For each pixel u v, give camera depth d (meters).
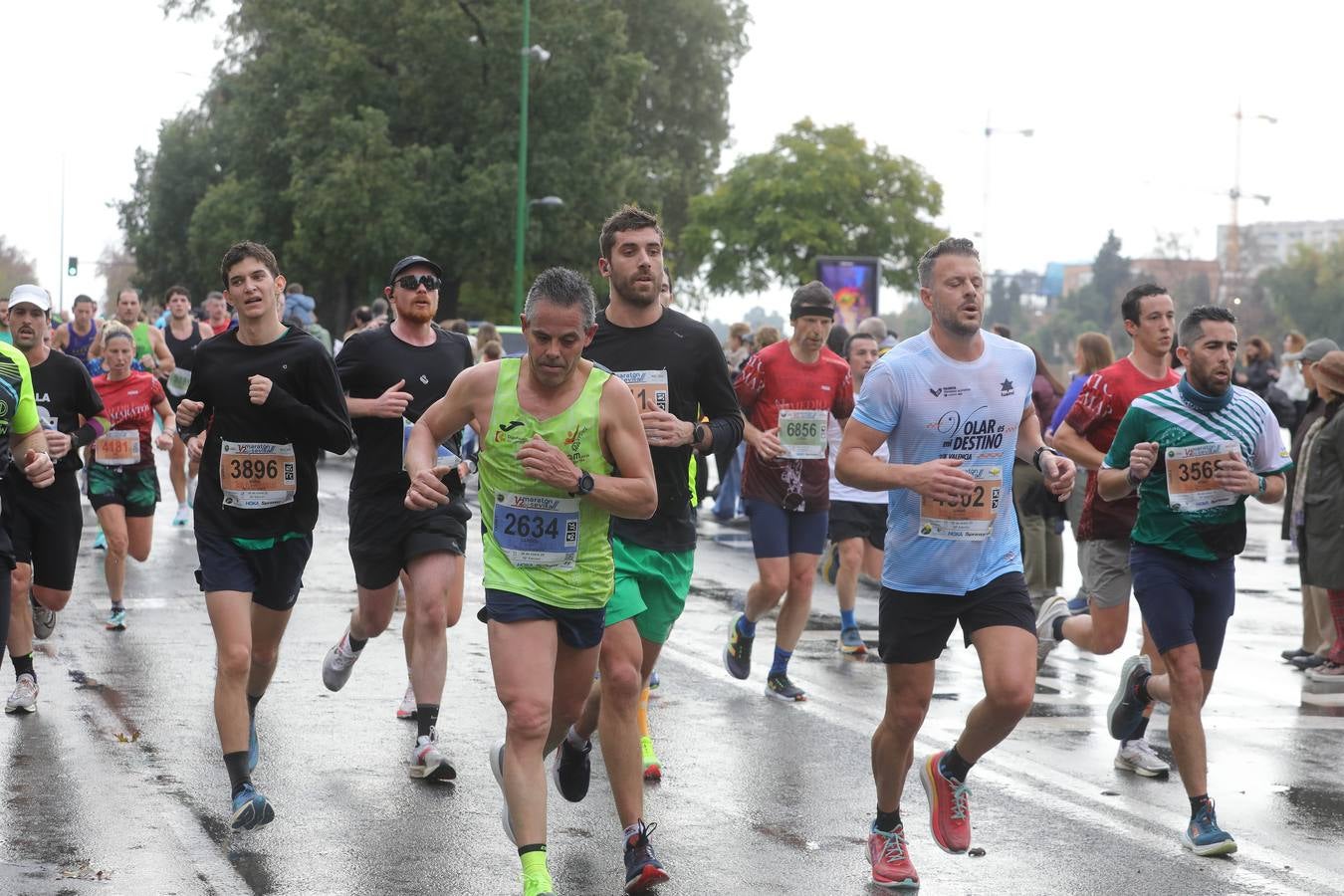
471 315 53.97
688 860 5.95
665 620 6.46
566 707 5.56
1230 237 95.06
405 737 7.78
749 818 6.53
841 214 55.81
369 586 7.52
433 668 7.12
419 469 5.37
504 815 5.31
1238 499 6.52
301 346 6.40
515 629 5.22
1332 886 5.74
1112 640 8.00
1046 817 6.62
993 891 5.64
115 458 10.59
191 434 6.46
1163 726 8.56
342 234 46.28
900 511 5.62
